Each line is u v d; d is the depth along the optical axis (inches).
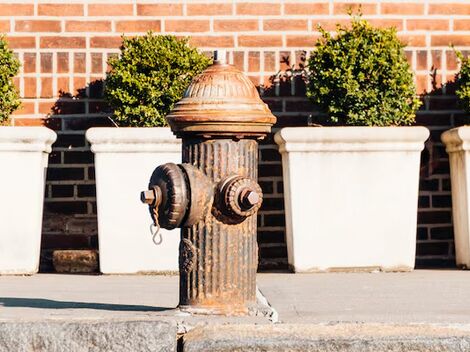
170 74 310.8
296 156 305.0
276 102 334.3
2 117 317.1
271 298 254.4
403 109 312.0
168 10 333.4
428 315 223.8
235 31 334.6
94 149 305.9
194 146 222.8
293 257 307.4
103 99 332.2
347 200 306.0
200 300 222.8
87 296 258.5
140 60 310.5
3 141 305.7
